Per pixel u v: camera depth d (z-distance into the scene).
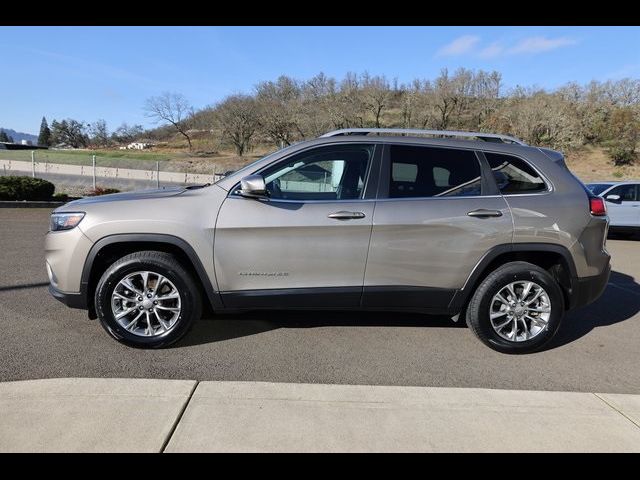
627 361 3.89
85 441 2.53
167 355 3.71
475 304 3.90
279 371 3.51
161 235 3.64
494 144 3.99
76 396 2.95
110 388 3.07
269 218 3.67
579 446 2.65
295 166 3.85
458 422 2.84
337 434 2.68
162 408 2.86
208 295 3.75
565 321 4.89
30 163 33.41
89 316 3.88
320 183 3.84
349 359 3.76
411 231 3.75
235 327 4.35
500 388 3.37
